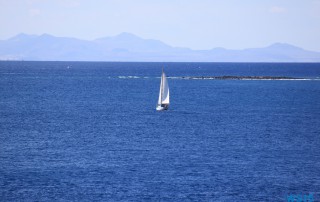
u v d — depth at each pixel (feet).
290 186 406.62
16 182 406.62
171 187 397.19
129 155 502.79
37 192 382.63
